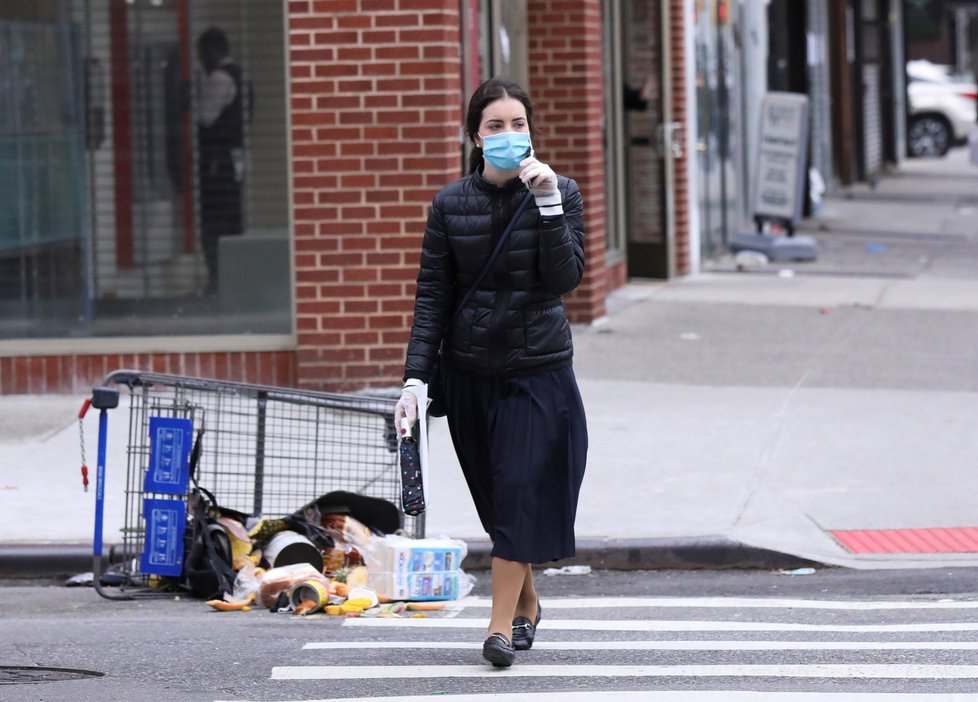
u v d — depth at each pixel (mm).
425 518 30438
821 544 30734
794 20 97500
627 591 28938
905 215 100688
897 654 23344
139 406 29359
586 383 45844
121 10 44312
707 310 59125
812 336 53375
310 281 43000
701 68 72125
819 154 113312
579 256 21984
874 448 37844
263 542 29172
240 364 44281
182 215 44500
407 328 42969
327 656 23891
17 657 24203
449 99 42406
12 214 44969
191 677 22797
